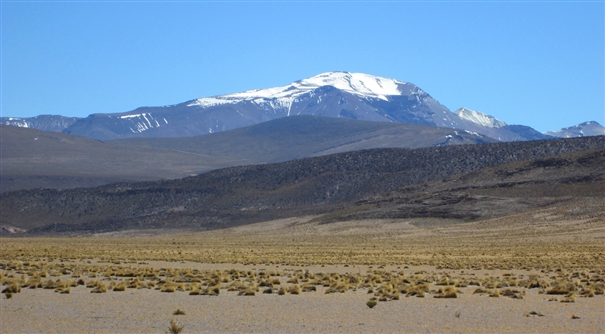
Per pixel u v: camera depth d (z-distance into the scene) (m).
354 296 45.28
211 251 100.00
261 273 60.00
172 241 142.50
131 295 45.69
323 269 67.38
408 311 38.94
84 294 46.09
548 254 85.19
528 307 40.25
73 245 123.44
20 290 47.34
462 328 34.12
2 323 35.47
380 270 65.38
